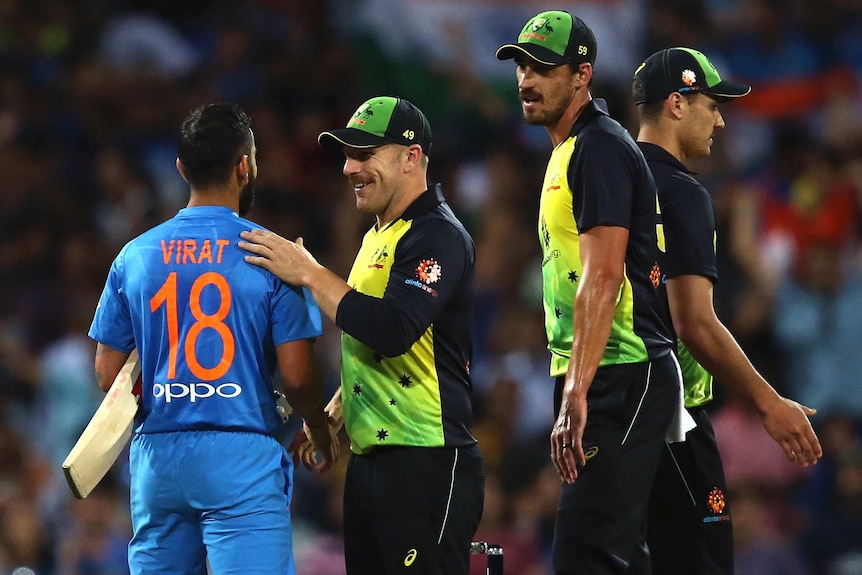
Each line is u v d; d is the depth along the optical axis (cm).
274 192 4144
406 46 4600
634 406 1767
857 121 4209
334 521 3297
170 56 4719
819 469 3444
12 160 4378
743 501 3284
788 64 4519
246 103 4541
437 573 1781
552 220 1778
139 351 1738
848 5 4625
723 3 4747
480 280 3925
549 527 3173
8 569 3275
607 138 1741
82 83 4606
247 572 1688
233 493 1694
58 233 4200
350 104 4566
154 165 4428
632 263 1770
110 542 3222
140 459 1730
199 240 1728
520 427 3544
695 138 1927
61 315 4000
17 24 4750
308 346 1741
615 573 1752
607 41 4431
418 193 1822
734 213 3547
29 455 3522
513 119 4522
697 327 1861
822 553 3312
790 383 3666
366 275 1800
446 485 1784
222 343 1705
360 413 1794
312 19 4784
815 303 3741
